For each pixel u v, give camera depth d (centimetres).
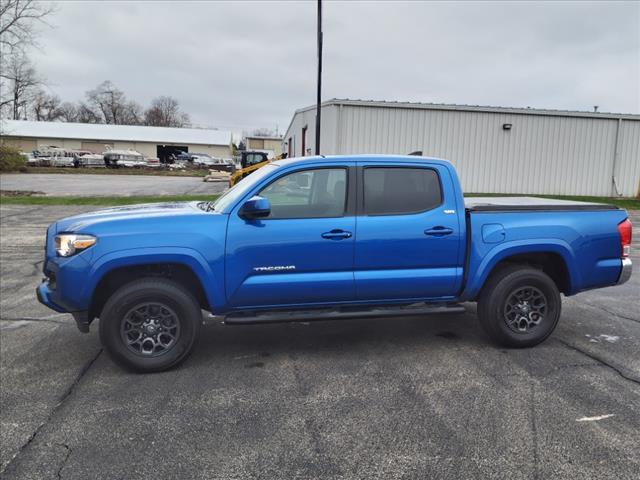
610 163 2267
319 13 1666
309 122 2517
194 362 462
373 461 305
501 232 479
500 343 496
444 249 470
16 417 361
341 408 372
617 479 287
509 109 2152
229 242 434
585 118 2219
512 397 388
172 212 454
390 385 411
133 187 2873
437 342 515
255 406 376
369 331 551
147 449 319
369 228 454
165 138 7506
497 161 2184
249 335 537
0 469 298
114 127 7612
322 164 458
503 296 483
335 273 454
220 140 7694
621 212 518
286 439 330
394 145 2103
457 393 396
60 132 7188
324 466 301
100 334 431
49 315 612
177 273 457
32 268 879
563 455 310
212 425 349
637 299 690
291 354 482
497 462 303
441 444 323
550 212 495
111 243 419
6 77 2839
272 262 441
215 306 442
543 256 504
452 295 484
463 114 2134
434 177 473
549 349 494
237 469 298
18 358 474
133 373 438
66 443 326
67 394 398
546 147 2209
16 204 1816
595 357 473
